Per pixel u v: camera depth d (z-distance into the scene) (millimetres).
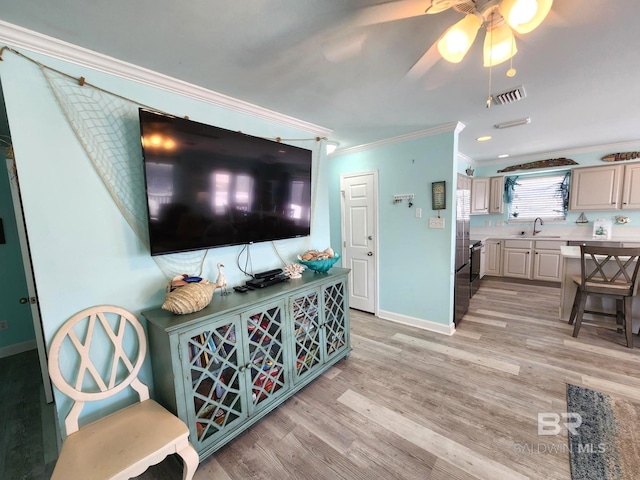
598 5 1195
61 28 1265
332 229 4176
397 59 1599
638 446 1587
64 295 1450
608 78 1905
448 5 1069
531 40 1455
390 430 1785
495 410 1917
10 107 1296
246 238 2100
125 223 1639
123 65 1566
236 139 1955
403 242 3422
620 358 2496
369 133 3125
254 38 1376
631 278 2764
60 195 1430
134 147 1664
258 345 1841
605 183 4445
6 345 2893
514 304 4008
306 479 1481
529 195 5434
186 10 1162
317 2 1136
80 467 1140
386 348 2857
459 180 3342
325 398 2113
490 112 2555
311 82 1858
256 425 1870
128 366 1554
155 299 1772
